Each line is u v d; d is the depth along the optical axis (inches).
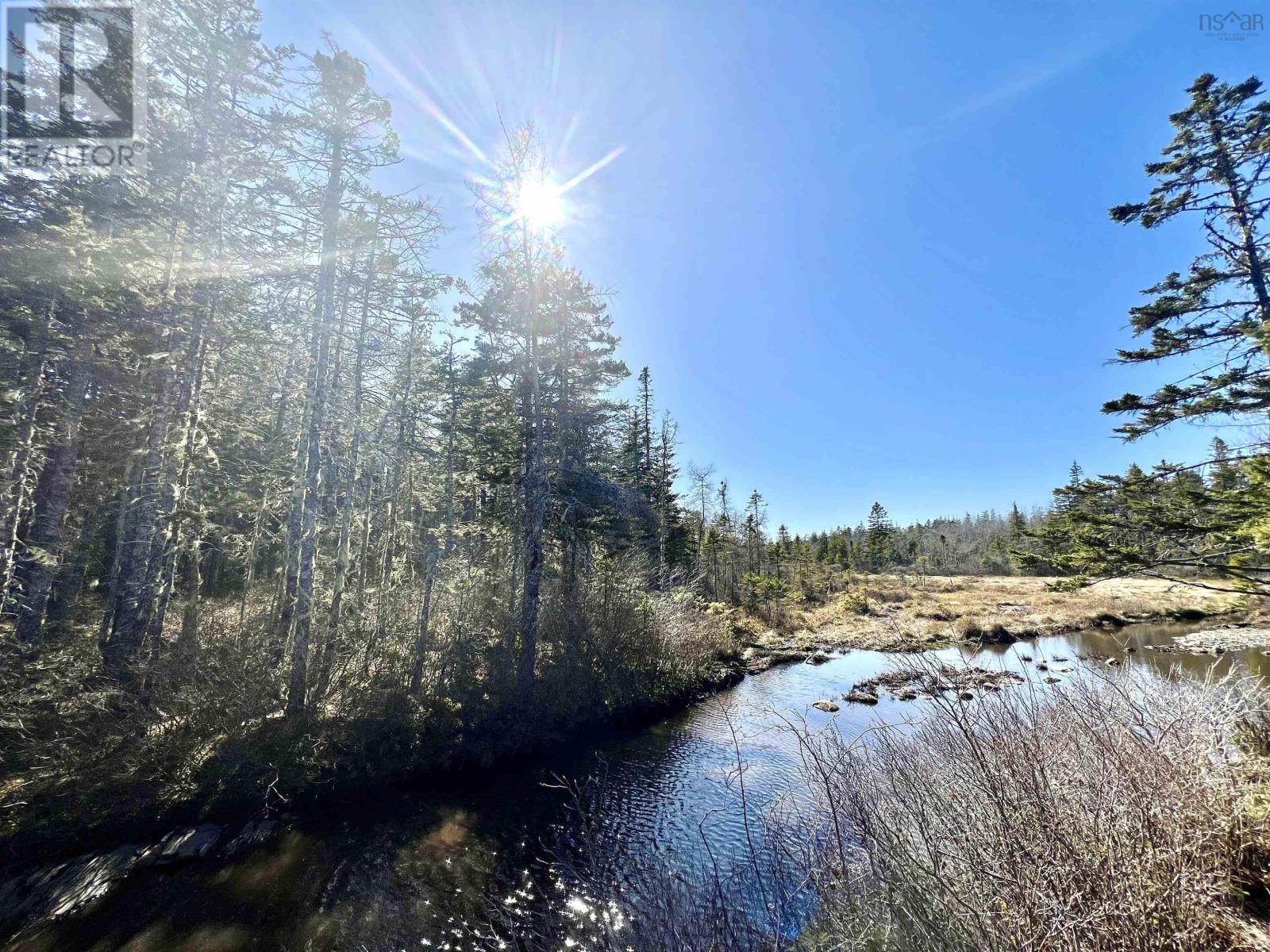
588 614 635.5
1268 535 263.9
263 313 492.1
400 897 270.5
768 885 193.8
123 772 319.9
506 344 628.4
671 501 1162.0
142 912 257.3
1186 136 406.3
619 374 753.0
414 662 499.2
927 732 192.2
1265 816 152.0
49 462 477.1
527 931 236.1
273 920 255.1
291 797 350.9
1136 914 118.6
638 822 340.5
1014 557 419.2
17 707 311.3
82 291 380.5
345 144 442.6
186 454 449.1
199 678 390.9
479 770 429.1
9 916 248.5
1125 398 387.2
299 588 405.7
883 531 2541.8
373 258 479.8
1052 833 130.3
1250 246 376.5
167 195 446.9
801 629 1112.2
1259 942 121.0
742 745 466.9
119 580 473.4
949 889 126.0
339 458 506.6
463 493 722.2
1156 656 738.8
